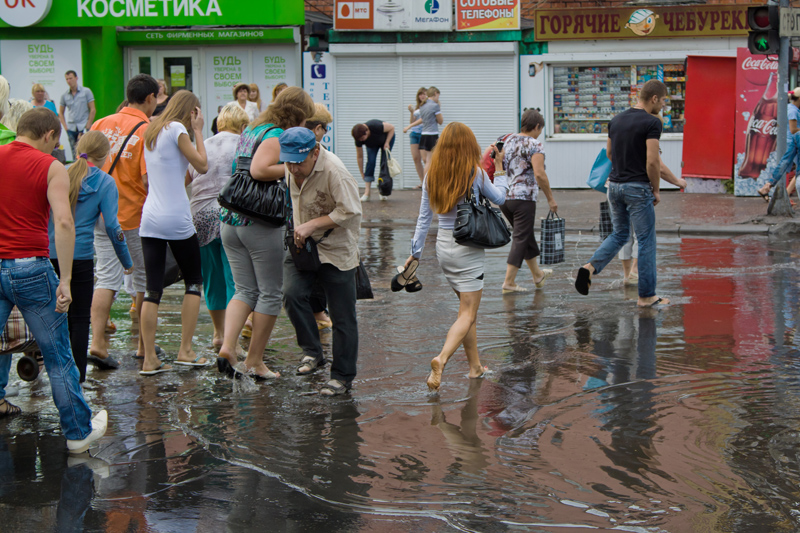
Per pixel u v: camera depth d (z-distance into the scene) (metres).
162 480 3.98
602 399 5.04
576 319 7.23
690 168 17.27
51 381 4.32
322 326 7.09
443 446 4.34
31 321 4.31
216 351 6.48
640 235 7.59
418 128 17.94
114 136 6.27
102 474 4.06
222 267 6.49
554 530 3.40
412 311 7.70
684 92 17.78
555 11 17.94
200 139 5.89
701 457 4.12
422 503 3.67
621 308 7.64
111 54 18.47
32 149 4.36
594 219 13.65
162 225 5.75
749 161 16.39
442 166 5.38
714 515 3.50
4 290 4.26
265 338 5.61
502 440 4.41
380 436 4.51
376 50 18.59
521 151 8.38
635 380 5.41
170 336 7.00
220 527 3.49
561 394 5.16
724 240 11.70
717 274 9.16
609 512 3.54
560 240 8.70
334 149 19.14
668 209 14.54
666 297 8.05
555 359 5.98
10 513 3.64
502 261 10.57
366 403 5.09
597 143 18.25
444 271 5.54
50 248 5.35
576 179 18.48
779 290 8.23
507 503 3.65
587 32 17.88
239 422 4.78
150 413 4.97
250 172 5.37
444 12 18.28
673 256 10.45
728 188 17.03
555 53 18.17
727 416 4.70
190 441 4.49
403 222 13.90
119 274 6.06
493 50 18.28
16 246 4.27
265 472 4.05
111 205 5.43
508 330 6.90
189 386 5.54
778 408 4.81
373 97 18.92
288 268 5.55
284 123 5.47
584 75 18.28
